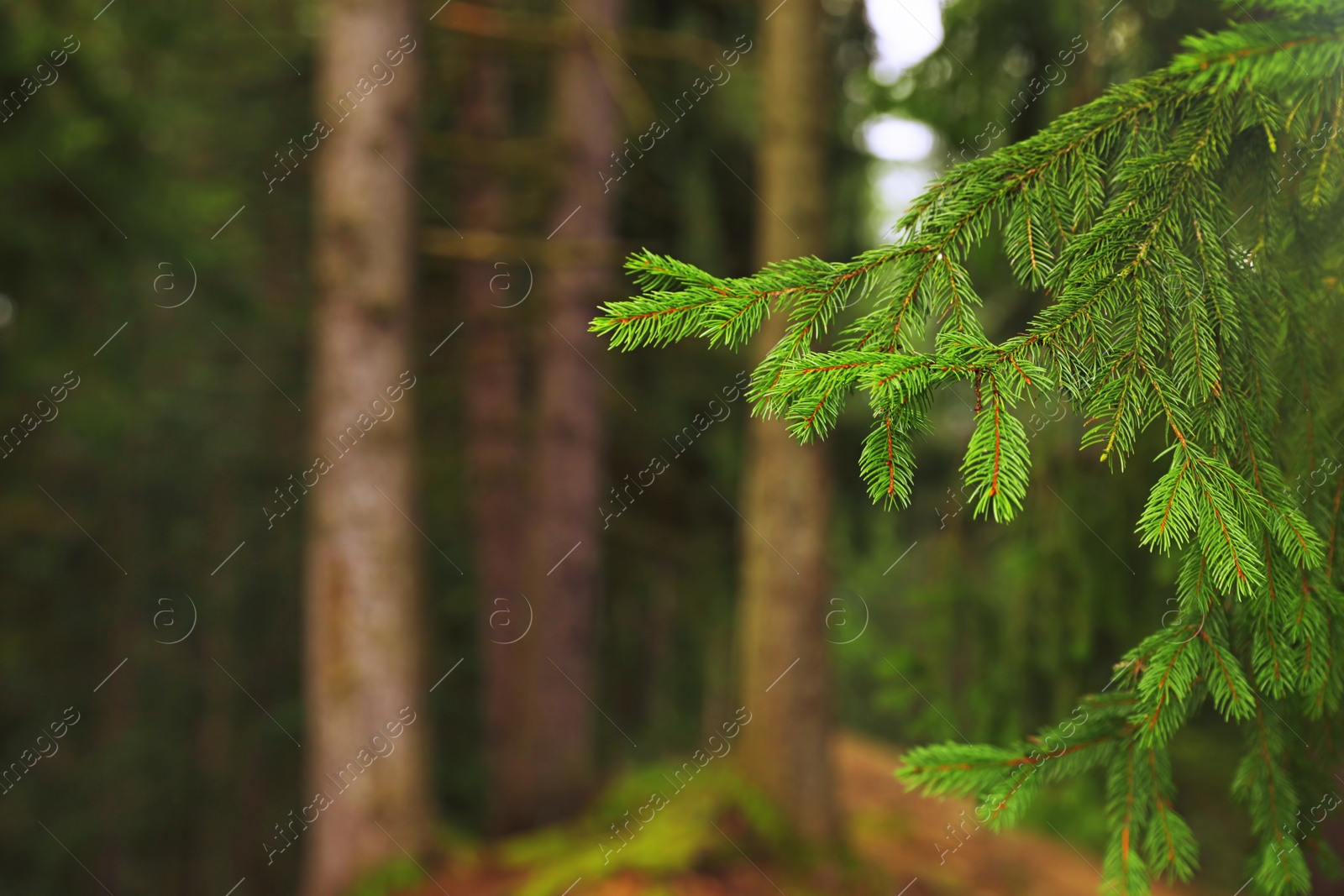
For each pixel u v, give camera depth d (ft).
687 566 27.14
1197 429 4.21
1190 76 4.37
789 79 16.57
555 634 23.91
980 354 4.06
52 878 40.11
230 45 26.09
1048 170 4.46
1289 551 4.26
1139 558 11.84
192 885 41.01
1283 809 4.93
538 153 23.21
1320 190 4.45
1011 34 13.99
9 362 22.90
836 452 21.24
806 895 15.70
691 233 22.72
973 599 14.23
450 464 28.14
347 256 18.12
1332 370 4.99
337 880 17.80
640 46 20.88
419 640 18.75
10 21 18.65
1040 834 20.63
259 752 40.11
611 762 28.43
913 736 14.17
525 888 16.81
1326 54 4.16
